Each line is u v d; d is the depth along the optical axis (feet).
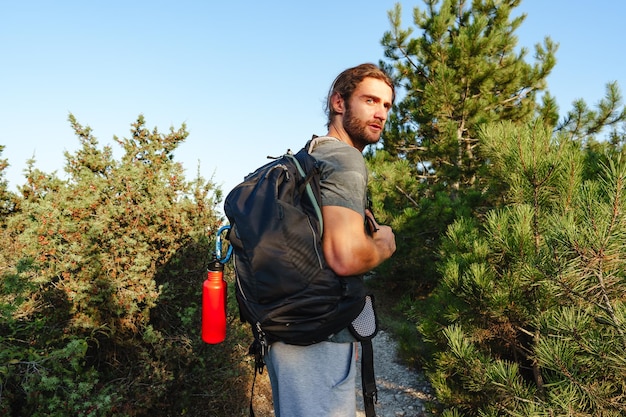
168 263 11.55
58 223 10.18
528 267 9.86
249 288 3.91
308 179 4.03
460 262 12.43
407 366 18.90
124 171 11.29
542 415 8.62
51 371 8.80
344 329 4.09
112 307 10.21
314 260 3.78
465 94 27.45
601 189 8.25
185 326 11.42
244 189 4.33
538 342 9.34
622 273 7.16
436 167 30.30
